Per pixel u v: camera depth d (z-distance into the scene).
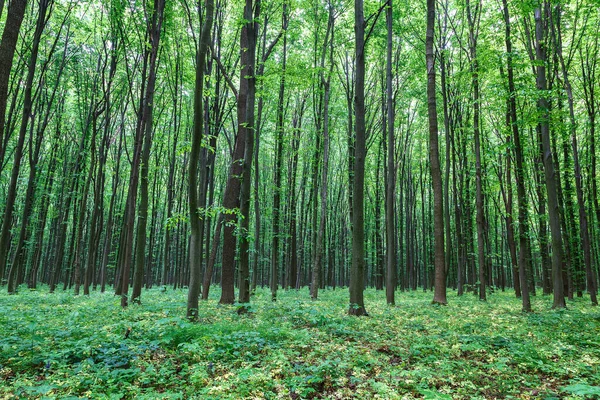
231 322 9.30
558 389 5.24
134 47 16.89
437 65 21.41
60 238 25.62
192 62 19.56
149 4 13.68
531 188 23.84
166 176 31.80
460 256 21.59
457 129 22.95
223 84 19.59
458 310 12.92
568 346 7.11
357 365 6.07
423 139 32.25
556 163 19.00
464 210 25.33
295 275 27.14
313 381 5.08
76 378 5.00
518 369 6.02
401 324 9.73
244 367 5.72
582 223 16.81
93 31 18.62
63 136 27.50
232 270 14.32
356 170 11.71
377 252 31.11
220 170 34.00
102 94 21.97
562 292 13.73
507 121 16.17
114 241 37.75
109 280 42.16
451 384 5.31
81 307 11.84
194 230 9.63
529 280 25.22
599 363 6.18
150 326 8.30
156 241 38.62
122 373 5.26
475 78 16.09
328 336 7.89
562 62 16.67
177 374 5.59
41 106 20.69
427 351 6.87
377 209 31.22
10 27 7.00
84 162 23.81
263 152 35.75
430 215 34.59
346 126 26.59
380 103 26.38
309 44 22.06
